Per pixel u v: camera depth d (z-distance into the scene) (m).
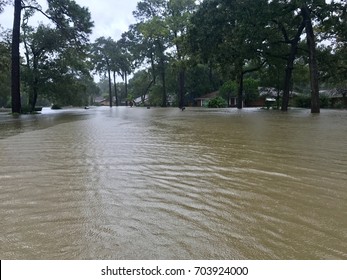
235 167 4.59
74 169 4.50
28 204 3.10
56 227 2.57
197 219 2.71
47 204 3.09
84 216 2.79
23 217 2.78
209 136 8.23
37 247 2.27
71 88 33.25
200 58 25.75
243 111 25.95
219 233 2.45
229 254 2.16
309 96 38.00
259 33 21.28
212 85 59.34
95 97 111.44
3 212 2.90
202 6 23.41
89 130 10.01
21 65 30.48
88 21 26.22
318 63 26.44
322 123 12.21
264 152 5.76
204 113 22.58
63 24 25.89
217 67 29.66
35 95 31.33
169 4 41.66
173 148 6.30
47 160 5.13
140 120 15.07
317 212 2.84
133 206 3.02
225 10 22.00
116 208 2.98
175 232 2.47
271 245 2.27
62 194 3.39
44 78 31.06
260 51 24.86
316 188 3.54
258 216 2.77
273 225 2.58
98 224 2.62
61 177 4.08
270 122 12.97
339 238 2.36
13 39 23.42
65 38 27.86
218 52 23.30
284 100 25.70
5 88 49.25
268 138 7.68
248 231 2.48
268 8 20.81
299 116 17.39
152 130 9.95
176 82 58.94
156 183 3.79
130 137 8.11
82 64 32.94
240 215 2.79
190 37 24.20
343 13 21.06
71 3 24.75
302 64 31.78
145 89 72.31
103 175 4.17
